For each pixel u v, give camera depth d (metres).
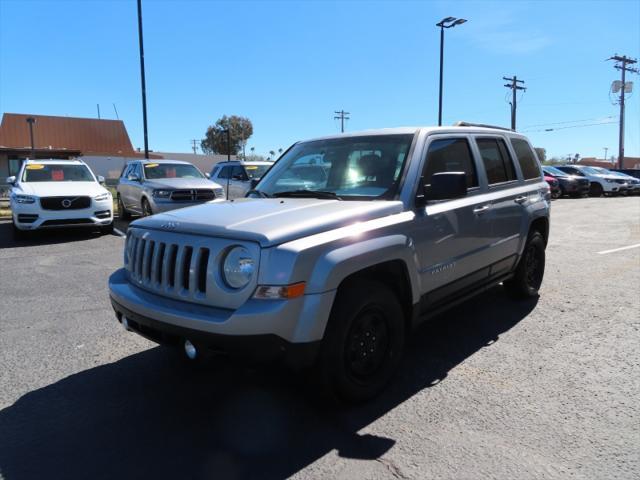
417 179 3.94
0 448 3.04
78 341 4.82
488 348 4.55
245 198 4.44
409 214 3.75
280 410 3.48
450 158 4.46
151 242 3.48
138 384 3.91
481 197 4.70
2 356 4.46
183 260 3.23
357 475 2.74
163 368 4.20
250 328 2.86
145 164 13.58
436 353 4.46
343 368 3.25
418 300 3.83
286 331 2.92
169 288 3.30
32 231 12.31
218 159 60.25
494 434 3.13
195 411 3.48
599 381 3.85
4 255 9.26
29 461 2.91
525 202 5.48
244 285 2.96
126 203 14.38
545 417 3.32
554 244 10.12
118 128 51.59
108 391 3.80
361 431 3.19
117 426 3.29
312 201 3.86
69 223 10.92
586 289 6.50
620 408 3.43
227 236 3.06
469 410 3.43
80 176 12.39
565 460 2.85
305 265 2.97
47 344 4.75
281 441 3.09
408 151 4.06
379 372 3.57
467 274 4.48
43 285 6.97
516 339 4.77
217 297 3.04
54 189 11.08
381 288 3.48
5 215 15.91
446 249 4.12
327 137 4.82
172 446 3.05
